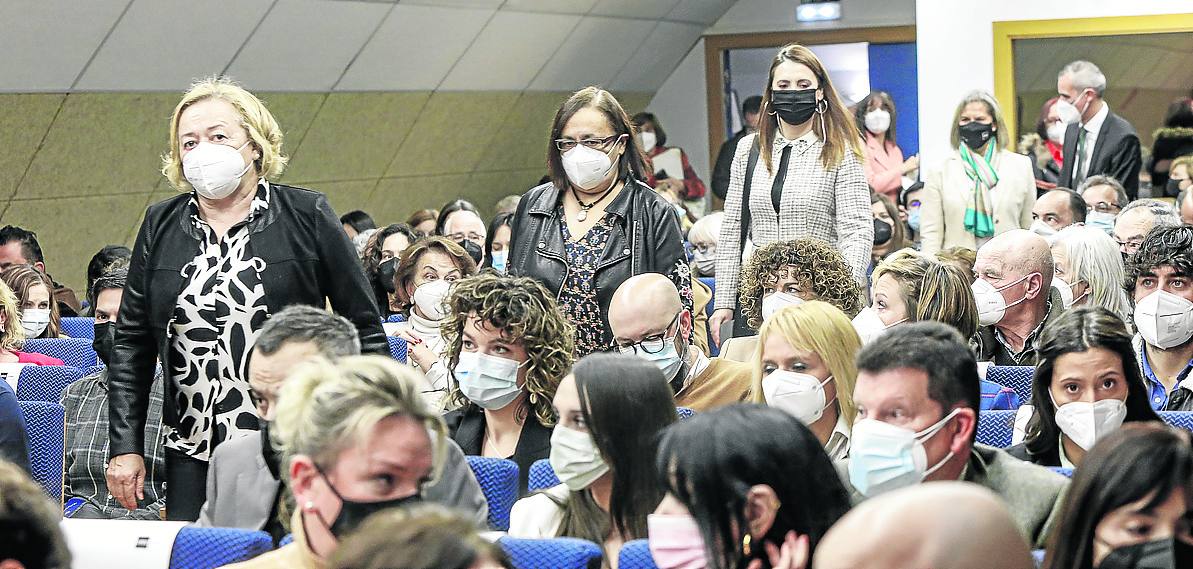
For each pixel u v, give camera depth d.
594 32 16.16
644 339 5.32
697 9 18.08
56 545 2.24
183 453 4.63
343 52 12.44
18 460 4.87
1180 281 5.44
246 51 11.32
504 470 4.18
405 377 2.79
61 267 11.24
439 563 1.84
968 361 3.56
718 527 2.48
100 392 5.90
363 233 11.03
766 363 4.45
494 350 4.70
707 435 2.52
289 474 2.81
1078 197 9.48
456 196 16.34
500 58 14.84
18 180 10.37
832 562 1.58
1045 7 11.44
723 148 14.55
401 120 14.20
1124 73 11.41
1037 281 6.37
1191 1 11.20
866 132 15.34
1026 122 11.61
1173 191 11.44
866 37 18.50
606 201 5.94
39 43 9.50
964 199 10.27
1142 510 2.48
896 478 3.54
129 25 10.03
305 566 2.86
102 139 10.84
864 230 7.23
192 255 4.62
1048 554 2.60
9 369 6.50
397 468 2.71
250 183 4.66
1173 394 5.45
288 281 4.64
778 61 7.21
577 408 3.68
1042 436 4.29
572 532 3.85
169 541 3.44
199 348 4.60
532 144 17.20
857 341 4.41
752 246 7.49
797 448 2.53
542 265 5.91
